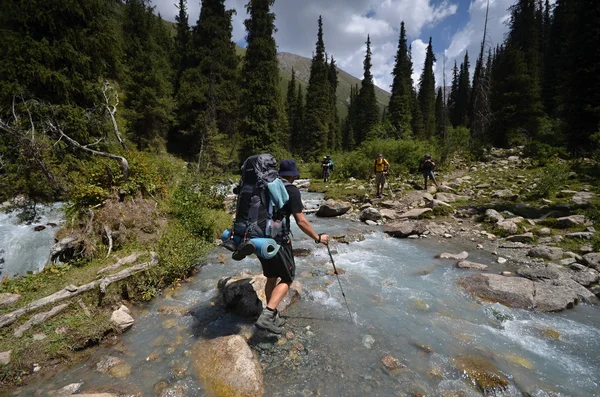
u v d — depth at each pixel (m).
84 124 9.21
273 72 26.58
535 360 3.03
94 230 5.34
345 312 3.97
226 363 2.83
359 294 4.50
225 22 28.23
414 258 6.12
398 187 13.90
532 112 24.36
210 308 4.09
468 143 26.31
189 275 5.25
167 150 26.44
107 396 2.51
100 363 3.01
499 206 9.53
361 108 48.19
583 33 13.87
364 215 9.68
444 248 6.77
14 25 8.59
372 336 3.44
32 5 8.26
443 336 3.44
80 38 9.32
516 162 18.09
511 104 24.48
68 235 5.30
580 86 14.20
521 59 24.66
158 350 3.21
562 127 16.05
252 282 4.25
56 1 8.63
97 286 4.07
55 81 8.73
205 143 22.08
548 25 40.03
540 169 15.01
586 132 14.24
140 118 22.22
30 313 3.46
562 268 5.22
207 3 27.69
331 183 17.64
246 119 25.98
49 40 8.99
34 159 7.41
